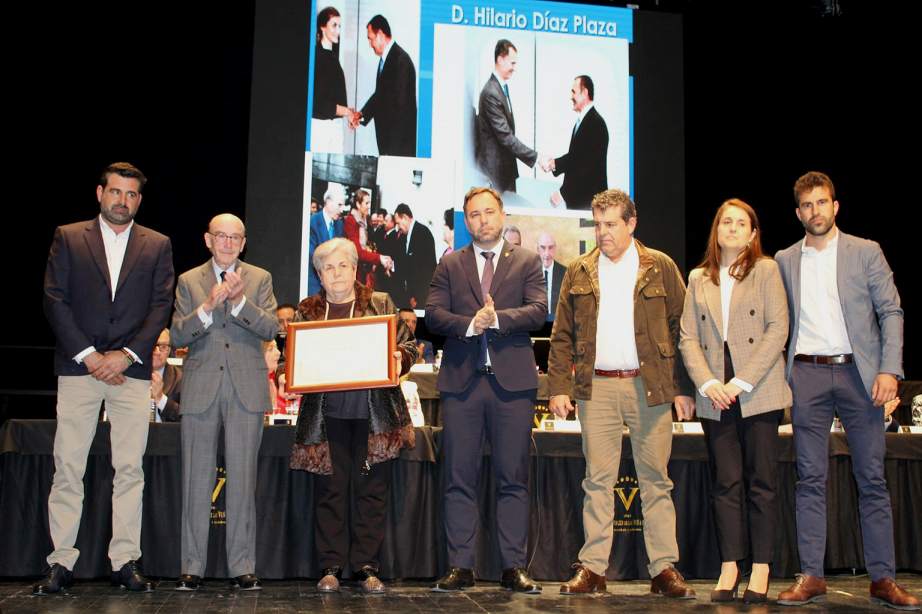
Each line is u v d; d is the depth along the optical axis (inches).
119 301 135.0
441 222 281.3
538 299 138.6
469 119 286.5
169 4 301.6
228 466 132.6
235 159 306.5
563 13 296.7
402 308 276.2
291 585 136.1
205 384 133.2
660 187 297.6
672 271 140.6
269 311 139.6
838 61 301.7
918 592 137.5
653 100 300.2
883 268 130.3
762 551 125.2
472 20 289.7
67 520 129.3
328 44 280.5
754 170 320.2
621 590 136.6
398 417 133.5
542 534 146.8
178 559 139.2
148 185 301.4
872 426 128.4
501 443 135.6
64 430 131.3
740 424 130.3
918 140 287.3
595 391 137.3
